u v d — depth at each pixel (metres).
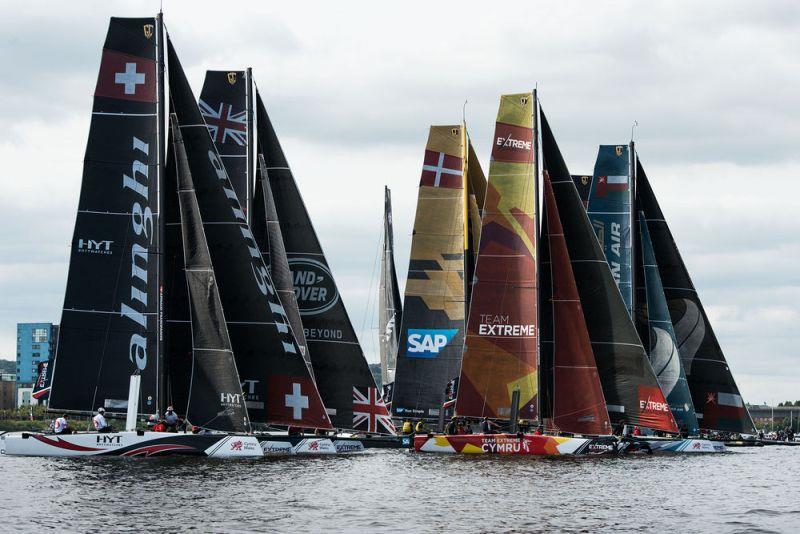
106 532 33.78
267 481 45.56
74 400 52.28
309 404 57.38
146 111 52.78
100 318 52.41
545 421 59.94
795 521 37.94
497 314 59.56
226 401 52.56
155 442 50.88
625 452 61.09
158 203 52.62
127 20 52.81
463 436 58.72
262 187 63.06
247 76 63.12
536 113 59.81
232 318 57.34
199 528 34.59
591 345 62.41
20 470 46.88
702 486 48.38
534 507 40.12
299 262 63.19
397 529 35.25
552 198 60.75
